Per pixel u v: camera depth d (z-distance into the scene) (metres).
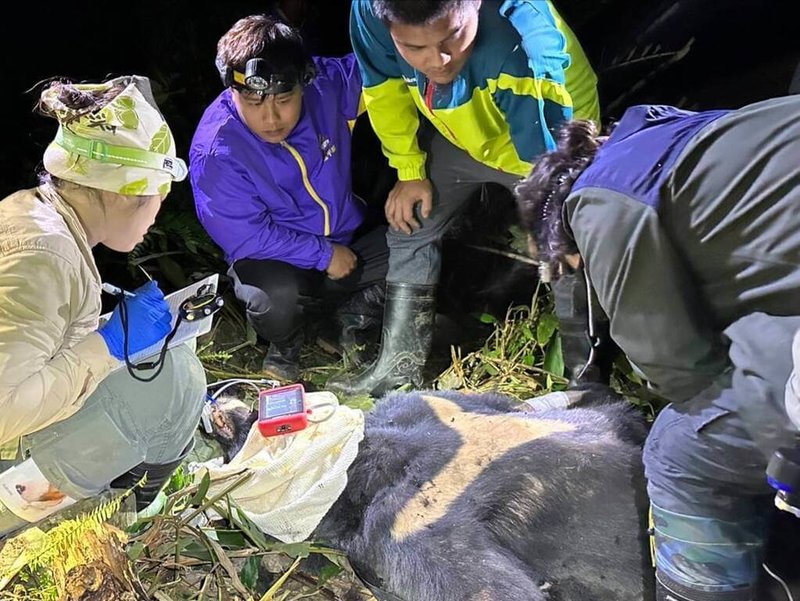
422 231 3.10
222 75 2.74
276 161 3.00
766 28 3.84
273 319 3.19
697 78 3.95
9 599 1.99
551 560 2.24
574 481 2.26
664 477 1.88
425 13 2.12
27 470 1.99
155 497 2.38
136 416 2.09
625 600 2.18
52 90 1.77
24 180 4.42
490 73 2.48
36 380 1.75
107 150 1.78
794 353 1.50
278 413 2.21
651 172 1.62
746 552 1.88
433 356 3.50
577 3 4.30
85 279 1.84
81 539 2.02
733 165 1.57
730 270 1.65
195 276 3.85
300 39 2.76
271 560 2.46
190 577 2.40
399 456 2.29
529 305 3.62
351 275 3.39
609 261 1.66
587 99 2.71
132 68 4.93
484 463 2.29
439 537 2.13
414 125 2.87
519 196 1.96
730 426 1.72
